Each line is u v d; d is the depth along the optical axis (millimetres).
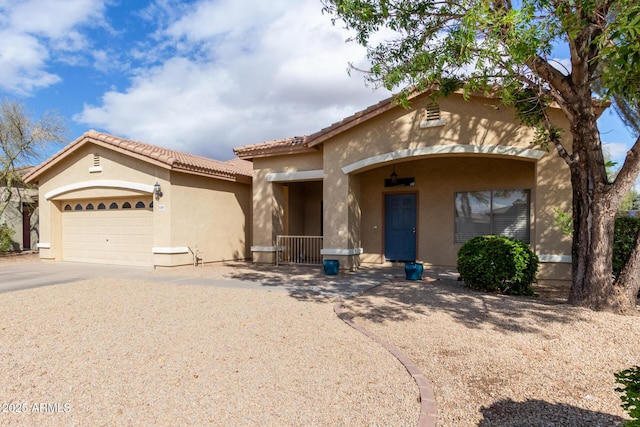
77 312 6789
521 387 3918
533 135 9352
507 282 8031
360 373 4219
